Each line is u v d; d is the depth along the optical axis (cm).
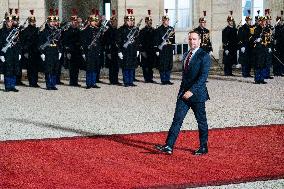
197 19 2869
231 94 1820
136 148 1019
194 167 879
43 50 1942
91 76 2017
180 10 2852
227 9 2900
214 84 2130
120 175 829
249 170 859
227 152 984
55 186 770
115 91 1920
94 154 968
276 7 2975
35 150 1000
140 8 2703
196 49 947
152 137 1119
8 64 1895
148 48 2186
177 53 2858
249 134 1148
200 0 2869
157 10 2758
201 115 959
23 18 2589
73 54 2091
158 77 2414
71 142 1070
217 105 1571
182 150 1003
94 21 2008
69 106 1555
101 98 1728
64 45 2091
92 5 3155
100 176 823
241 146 1033
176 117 955
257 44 2133
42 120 1327
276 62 2466
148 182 791
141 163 904
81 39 1995
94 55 2005
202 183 787
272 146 1032
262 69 2139
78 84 2156
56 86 2094
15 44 1902
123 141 1081
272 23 2977
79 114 1416
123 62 2058
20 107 1543
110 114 1412
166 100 1677
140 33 2197
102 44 2147
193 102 949
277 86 2055
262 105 1566
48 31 1947
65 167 877
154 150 1002
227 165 891
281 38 2452
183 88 951
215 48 2898
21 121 1316
